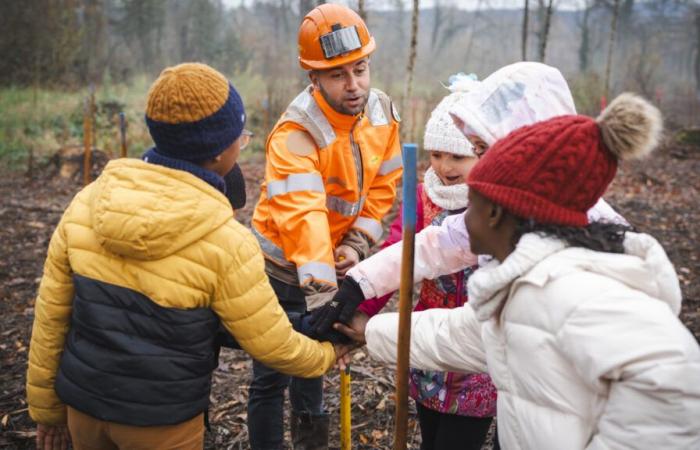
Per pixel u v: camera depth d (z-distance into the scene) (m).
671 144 15.49
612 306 1.41
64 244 1.95
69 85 21.34
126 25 35.12
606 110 1.53
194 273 1.84
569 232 1.54
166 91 1.83
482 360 1.94
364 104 2.52
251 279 1.91
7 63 20.78
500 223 1.61
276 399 2.73
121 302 1.85
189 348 1.89
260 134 15.49
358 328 2.29
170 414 1.90
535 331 1.51
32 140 13.82
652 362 1.35
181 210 1.79
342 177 2.60
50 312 1.98
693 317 4.82
